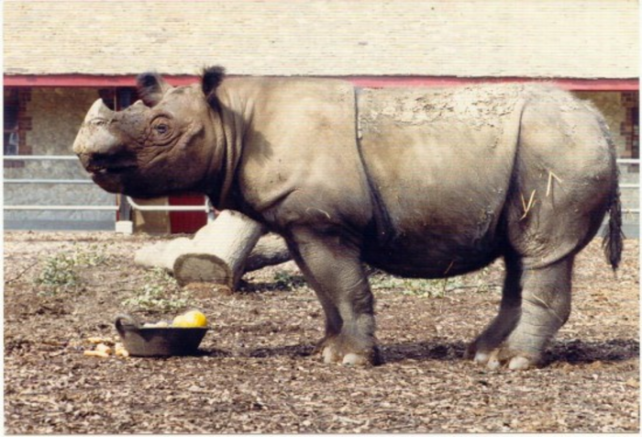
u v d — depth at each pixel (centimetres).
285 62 3153
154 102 1154
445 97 1153
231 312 1631
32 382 1109
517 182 1134
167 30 3294
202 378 1124
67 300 1748
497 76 3092
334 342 1199
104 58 3161
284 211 1128
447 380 1116
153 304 1680
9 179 3206
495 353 1185
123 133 1113
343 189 1115
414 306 1692
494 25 3319
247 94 1146
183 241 2002
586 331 1472
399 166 1123
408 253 1158
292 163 1120
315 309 1659
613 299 1788
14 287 1870
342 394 1052
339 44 3225
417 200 1126
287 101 1140
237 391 1064
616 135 3281
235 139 1132
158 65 3133
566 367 1175
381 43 3231
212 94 1130
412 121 1134
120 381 1113
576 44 3231
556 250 1146
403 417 967
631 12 3388
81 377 1134
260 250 1859
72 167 3275
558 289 1159
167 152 1121
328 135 1123
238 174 1138
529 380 1120
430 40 3247
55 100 3288
